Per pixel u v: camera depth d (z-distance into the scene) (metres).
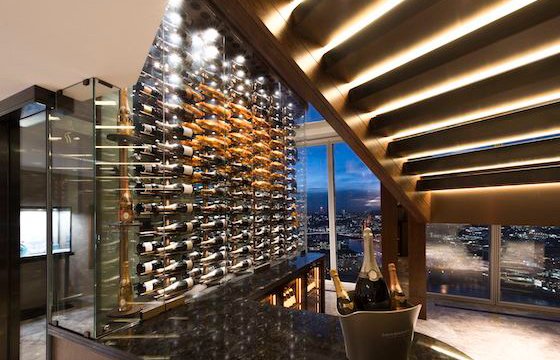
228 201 2.42
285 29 1.56
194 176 2.06
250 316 1.56
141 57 1.33
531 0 1.32
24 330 2.33
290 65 1.67
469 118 1.99
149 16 1.04
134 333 1.38
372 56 1.68
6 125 1.97
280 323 1.45
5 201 1.98
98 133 1.47
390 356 0.86
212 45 2.23
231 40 2.27
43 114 1.79
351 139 2.20
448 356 1.08
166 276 1.75
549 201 2.28
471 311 3.83
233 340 1.28
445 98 1.80
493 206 2.58
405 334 0.86
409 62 1.68
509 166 2.37
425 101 1.89
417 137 2.26
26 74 1.46
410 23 1.40
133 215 1.61
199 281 2.07
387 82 1.78
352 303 0.96
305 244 3.70
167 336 1.34
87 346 1.34
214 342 1.26
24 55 1.28
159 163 1.77
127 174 1.59
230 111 2.49
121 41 1.19
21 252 2.17
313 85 1.77
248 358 1.12
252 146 2.80
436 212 2.96
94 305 1.37
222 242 2.27
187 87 2.01
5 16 1.00
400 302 0.96
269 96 3.11
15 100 1.69
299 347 1.20
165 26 1.86
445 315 3.69
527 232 3.91
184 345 1.25
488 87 1.64
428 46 1.66
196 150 2.09
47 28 1.09
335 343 1.22
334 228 5.34
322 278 3.42
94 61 1.35
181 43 1.97
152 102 1.76
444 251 4.38
